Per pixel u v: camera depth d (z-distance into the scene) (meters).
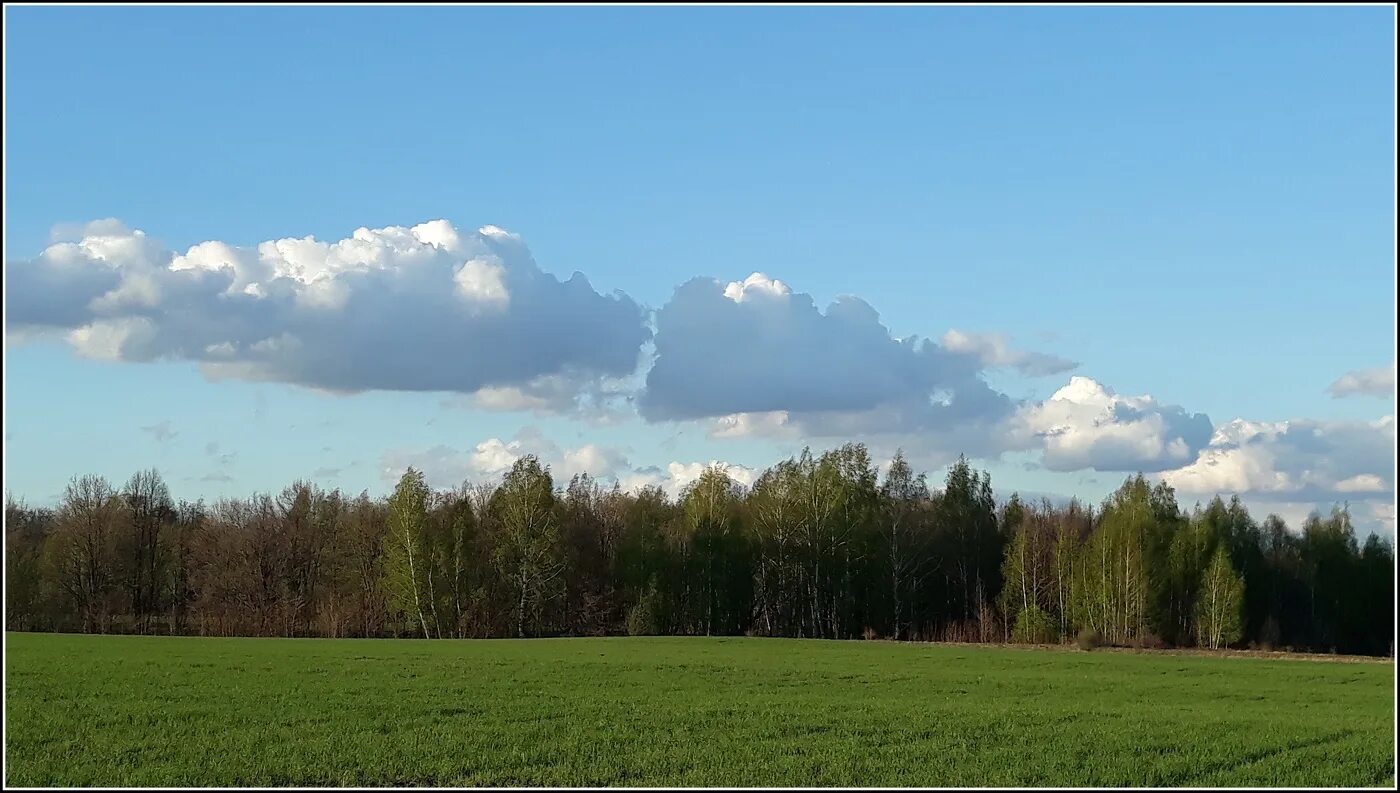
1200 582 92.06
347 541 105.00
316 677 45.44
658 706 36.47
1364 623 101.19
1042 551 100.44
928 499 111.44
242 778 24.20
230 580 101.88
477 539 102.06
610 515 112.44
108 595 103.25
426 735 29.83
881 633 102.06
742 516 106.56
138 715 32.84
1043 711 36.53
